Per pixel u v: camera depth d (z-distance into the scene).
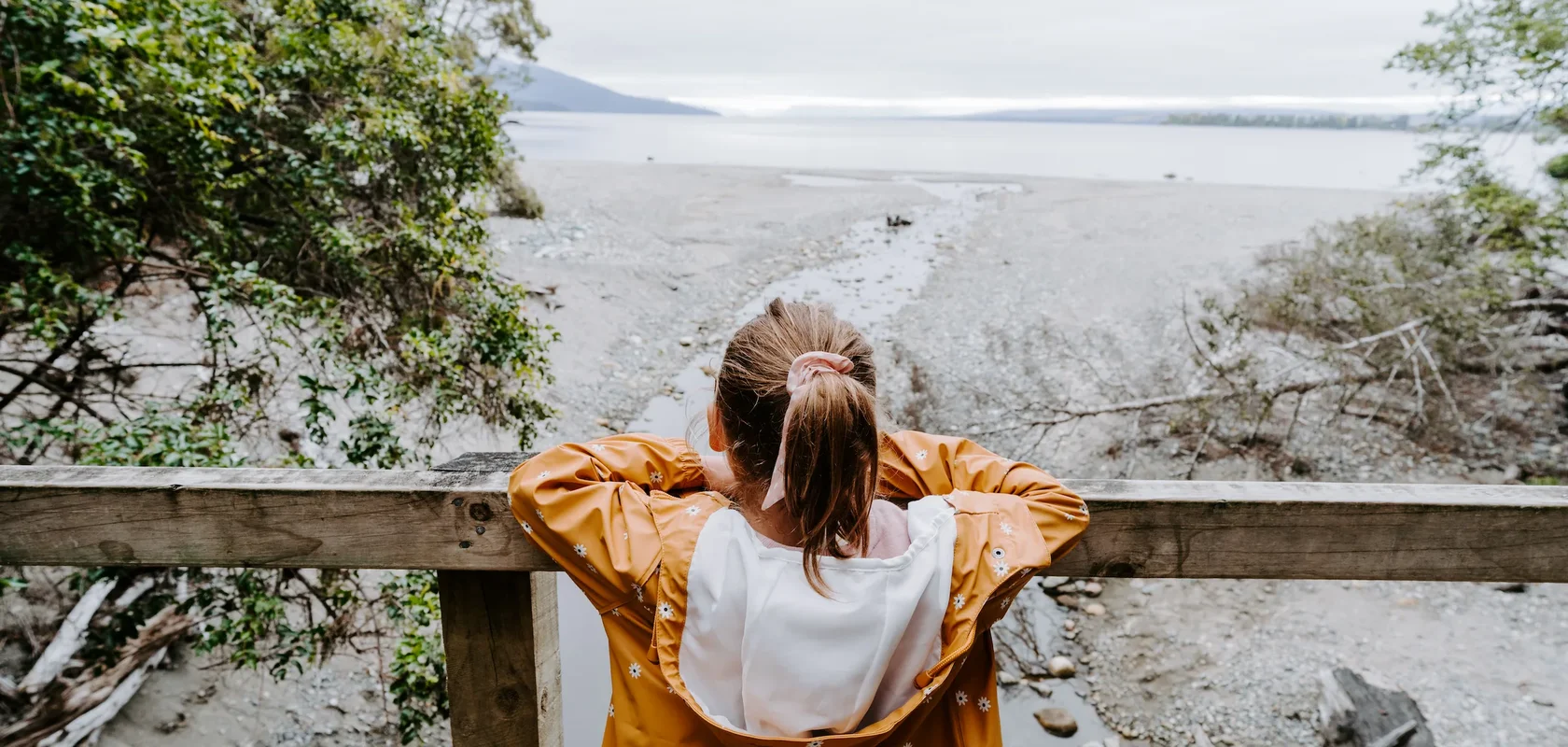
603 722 4.88
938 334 11.51
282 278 5.34
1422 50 7.54
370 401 4.82
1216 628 6.04
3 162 3.49
